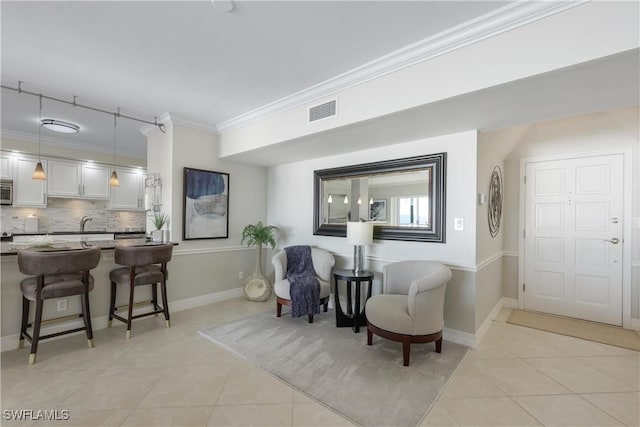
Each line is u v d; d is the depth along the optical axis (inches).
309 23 76.0
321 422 69.1
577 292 143.3
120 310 131.9
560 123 135.7
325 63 96.0
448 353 104.3
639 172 129.2
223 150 163.9
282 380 86.4
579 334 122.6
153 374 89.0
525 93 79.3
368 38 82.2
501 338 118.6
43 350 103.5
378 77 97.0
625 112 117.0
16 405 74.1
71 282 101.9
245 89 116.1
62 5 69.5
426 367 94.2
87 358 98.5
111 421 68.8
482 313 121.7
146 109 138.8
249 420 69.6
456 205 116.5
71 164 208.7
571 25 64.2
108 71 102.2
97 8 70.7
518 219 158.9
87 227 229.1
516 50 71.1
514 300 159.6
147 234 164.2
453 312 116.2
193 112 142.6
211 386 83.1
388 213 135.9
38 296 94.7
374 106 98.4
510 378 88.7
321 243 164.2
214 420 69.4
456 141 117.0
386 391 81.2
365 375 89.2
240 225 180.2
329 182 159.0
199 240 159.9
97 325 123.7
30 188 191.8
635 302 129.3
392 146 135.6
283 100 125.2
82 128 168.1
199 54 91.3
